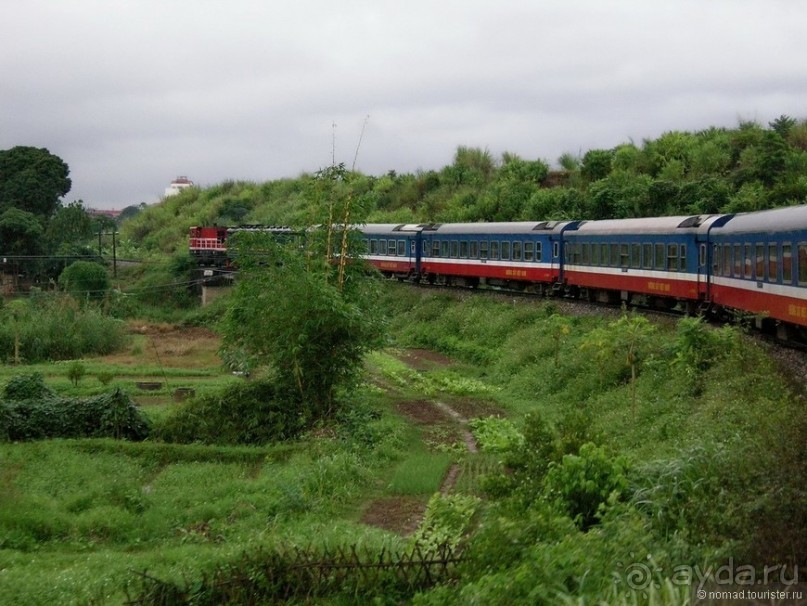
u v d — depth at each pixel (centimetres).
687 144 5697
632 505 1141
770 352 2316
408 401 2859
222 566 1223
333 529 1484
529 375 3002
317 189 2709
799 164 4875
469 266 4475
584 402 2539
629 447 1948
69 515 1744
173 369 3741
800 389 1905
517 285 4309
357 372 2561
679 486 1169
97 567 1430
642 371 2514
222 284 6062
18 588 1310
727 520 1001
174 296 6256
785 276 2234
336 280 2631
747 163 5181
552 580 879
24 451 2234
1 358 4172
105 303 5709
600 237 3522
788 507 958
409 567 1128
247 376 3466
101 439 2350
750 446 1197
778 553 913
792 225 2167
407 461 2062
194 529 1697
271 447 2272
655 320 3069
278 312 2430
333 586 1152
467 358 3659
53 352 4312
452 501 1298
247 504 1770
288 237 2761
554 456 1384
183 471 2105
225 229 6494
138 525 1714
